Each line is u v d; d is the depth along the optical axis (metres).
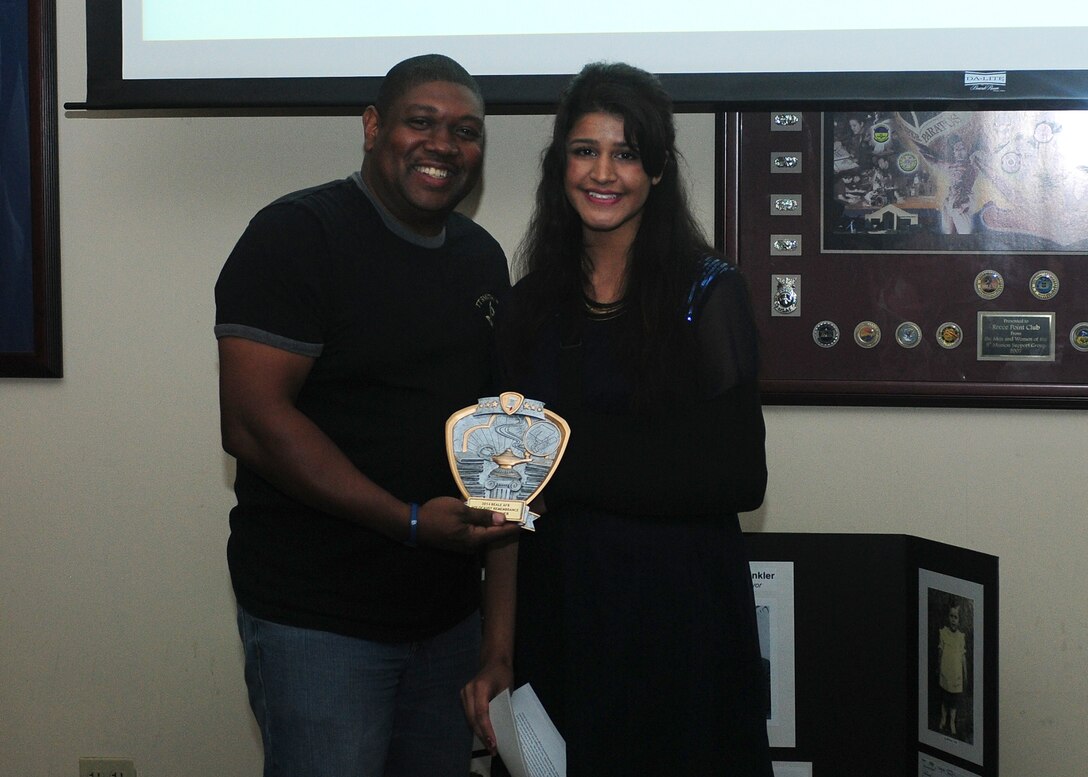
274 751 1.36
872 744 1.59
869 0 1.62
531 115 1.83
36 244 1.86
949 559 1.51
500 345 1.33
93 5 1.71
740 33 1.64
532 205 1.84
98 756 1.94
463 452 1.25
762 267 1.77
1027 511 1.79
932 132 1.74
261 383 1.26
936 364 1.76
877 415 1.81
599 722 1.20
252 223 1.33
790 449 1.82
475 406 1.26
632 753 1.21
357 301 1.31
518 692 1.26
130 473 1.91
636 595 1.21
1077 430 1.78
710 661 1.21
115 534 1.92
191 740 1.93
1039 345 1.75
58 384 1.91
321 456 1.25
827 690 1.59
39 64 1.84
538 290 1.29
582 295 1.28
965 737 1.49
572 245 1.29
